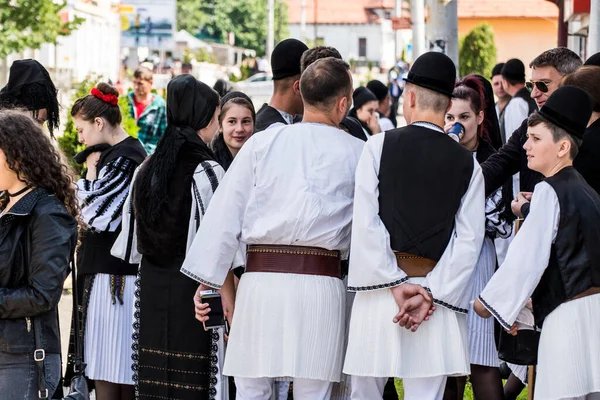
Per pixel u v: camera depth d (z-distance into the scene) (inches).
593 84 229.8
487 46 1815.9
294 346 210.5
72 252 199.3
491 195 254.1
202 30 3983.8
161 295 238.5
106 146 269.1
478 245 208.1
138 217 239.6
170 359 238.1
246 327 214.2
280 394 256.1
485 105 267.1
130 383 261.3
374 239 205.3
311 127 217.6
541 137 208.8
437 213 206.8
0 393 192.5
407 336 209.2
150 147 518.0
